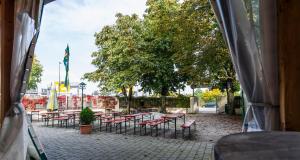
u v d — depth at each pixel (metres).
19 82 3.94
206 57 13.24
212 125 11.80
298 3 2.66
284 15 2.69
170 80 18.09
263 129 2.87
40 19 4.22
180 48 13.91
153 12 16.39
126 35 17.20
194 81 15.48
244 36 2.90
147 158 5.77
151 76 17.98
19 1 4.00
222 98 19.19
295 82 2.62
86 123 9.73
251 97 2.95
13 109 3.87
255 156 1.06
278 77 2.79
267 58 2.82
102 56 18.28
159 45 16.81
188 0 13.05
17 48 3.95
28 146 4.14
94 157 5.90
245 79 2.94
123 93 18.55
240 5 2.93
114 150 6.63
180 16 13.20
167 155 6.03
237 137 1.41
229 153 1.10
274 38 2.82
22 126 3.83
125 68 17.28
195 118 15.02
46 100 20.73
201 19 12.93
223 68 14.82
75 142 7.83
